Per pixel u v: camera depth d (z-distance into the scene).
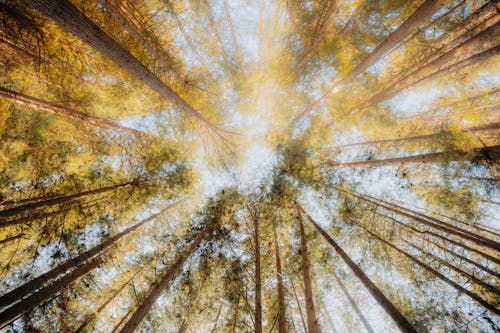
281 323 5.50
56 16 3.05
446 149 6.74
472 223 8.12
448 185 8.03
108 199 8.09
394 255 9.59
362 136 9.87
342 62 8.34
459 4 6.33
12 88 5.89
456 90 7.65
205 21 8.38
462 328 7.61
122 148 8.63
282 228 9.36
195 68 8.92
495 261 6.65
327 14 7.57
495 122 7.27
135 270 8.41
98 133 7.86
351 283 10.18
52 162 6.84
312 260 8.60
